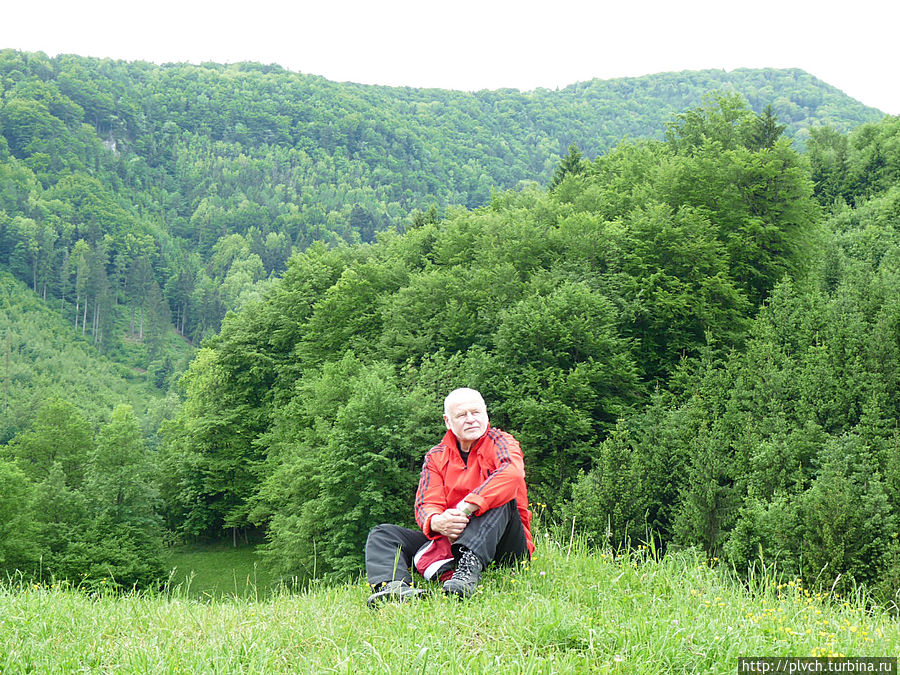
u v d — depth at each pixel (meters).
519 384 32.91
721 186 44.38
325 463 31.08
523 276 41.69
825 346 32.94
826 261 52.50
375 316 44.19
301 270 56.28
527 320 33.97
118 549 36.47
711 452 25.73
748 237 41.16
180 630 4.22
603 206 49.09
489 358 33.62
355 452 30.56
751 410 30.86
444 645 3.56
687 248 37.91
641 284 37.78
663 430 29.06
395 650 3.51
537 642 3.64
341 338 45.09
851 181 87.00
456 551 4.73
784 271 41.38
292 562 31.73
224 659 3.50
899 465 23.92
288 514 36.50
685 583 4.81
